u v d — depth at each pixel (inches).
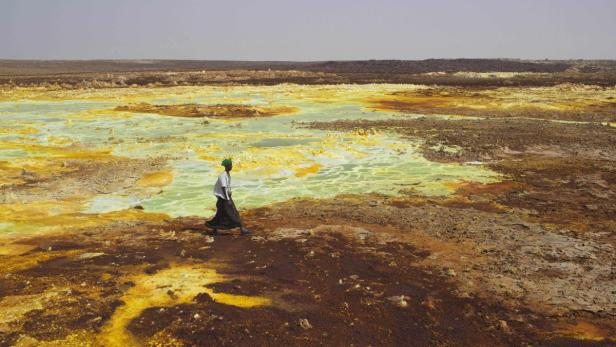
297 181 526.3
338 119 1027.9
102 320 225.3
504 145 719.1
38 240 345.4
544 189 492.7
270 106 1235.9
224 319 226.2
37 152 655.8
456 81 2378.2
